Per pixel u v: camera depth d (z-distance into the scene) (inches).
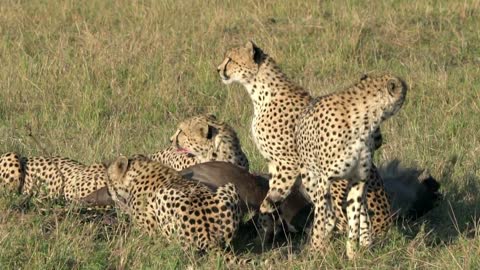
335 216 414.6
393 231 418.0
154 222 409.4
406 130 572.4
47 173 483.5
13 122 613.0
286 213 443.8
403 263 390.0
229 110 639.1
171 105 644.1
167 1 873.5
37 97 656.4
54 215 415.5
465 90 653.3
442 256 393.1
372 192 420.8
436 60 745.6
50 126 598.9
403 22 819.4
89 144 554.9
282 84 465.4
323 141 394.3
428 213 458.0
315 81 697.0
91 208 442.6
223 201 398.6
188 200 394.9
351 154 390.9
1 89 663.8
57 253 376.5
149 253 384.5
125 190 425.4
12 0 900.0
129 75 689.6
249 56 467.5
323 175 398.9
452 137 561.6
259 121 465.1
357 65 729.6
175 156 500.7
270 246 433.4
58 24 834.8
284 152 454.6
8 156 483.5
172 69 710.5
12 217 413.1
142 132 593.0
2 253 372.8
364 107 388.2
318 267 380.5
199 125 479.5
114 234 402.9
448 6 850.8
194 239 392.8
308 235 426.6
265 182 465.1
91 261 375.2
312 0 861.8
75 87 662.5
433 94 653.3
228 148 482.9
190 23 829.2
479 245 394.3
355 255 392.2
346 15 823.7
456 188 481.1
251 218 433.1
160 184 414.0
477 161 518.0
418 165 506.3
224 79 474.3
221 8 857.5
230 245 399.9
